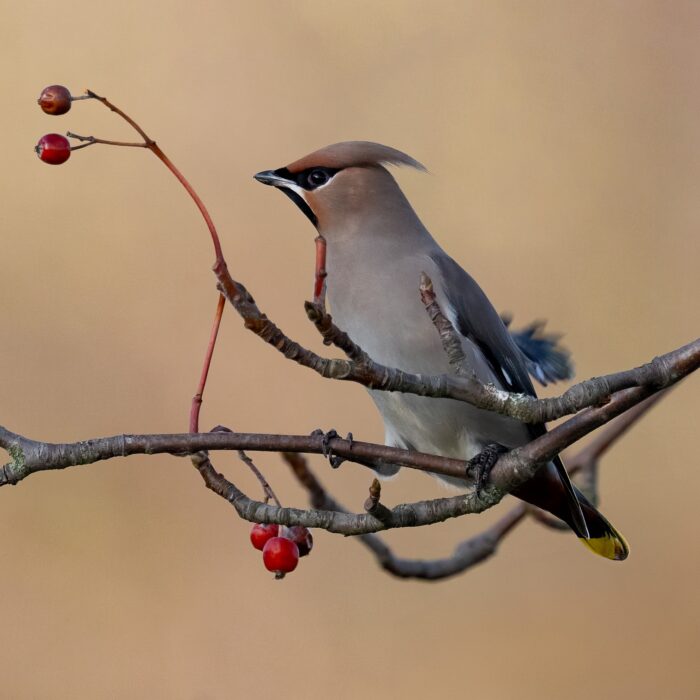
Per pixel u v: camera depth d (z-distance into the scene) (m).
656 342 12.92
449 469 7.08
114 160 12.79
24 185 12.70
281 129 13.12
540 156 13.41
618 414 6.63
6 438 6.55
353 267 8.73
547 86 13.52
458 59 13.55
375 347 8.62
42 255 12.46
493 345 8.73
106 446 6.55
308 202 8.98
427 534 11.88
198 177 12.82
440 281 8.62
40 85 12.98
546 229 13.24
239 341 12.33
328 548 11.59
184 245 12.62
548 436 6.76
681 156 13.38
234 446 6.71
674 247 13.16
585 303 13.06
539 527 11.84
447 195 13.31
